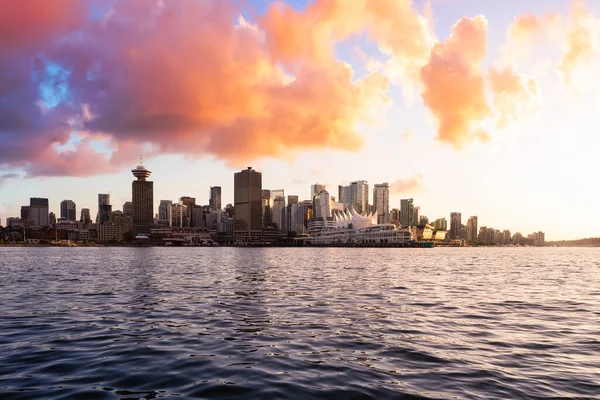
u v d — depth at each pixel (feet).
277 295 138.31
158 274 242.99
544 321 91.50
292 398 46.98
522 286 169.48
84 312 104.99
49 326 87.30
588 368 57.52
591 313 102.42
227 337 76.74
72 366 59.26
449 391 48.80
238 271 270.87
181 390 49.65
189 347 69.67
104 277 219.82
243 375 55.01
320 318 95.35
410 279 202.90
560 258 595.06
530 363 59.98
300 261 451.53
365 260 479.41
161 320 93.61
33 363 60.75
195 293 144.77
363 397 47.16
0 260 472.44
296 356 64.03
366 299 127.75
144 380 53.26
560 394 47.80
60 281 194.80
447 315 99.04
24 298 132.77
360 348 68.59
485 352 66.03
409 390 49.21
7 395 47.96
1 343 72.64
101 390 49.65
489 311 105.09
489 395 47.55
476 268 309.01
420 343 71.77
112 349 68.44
